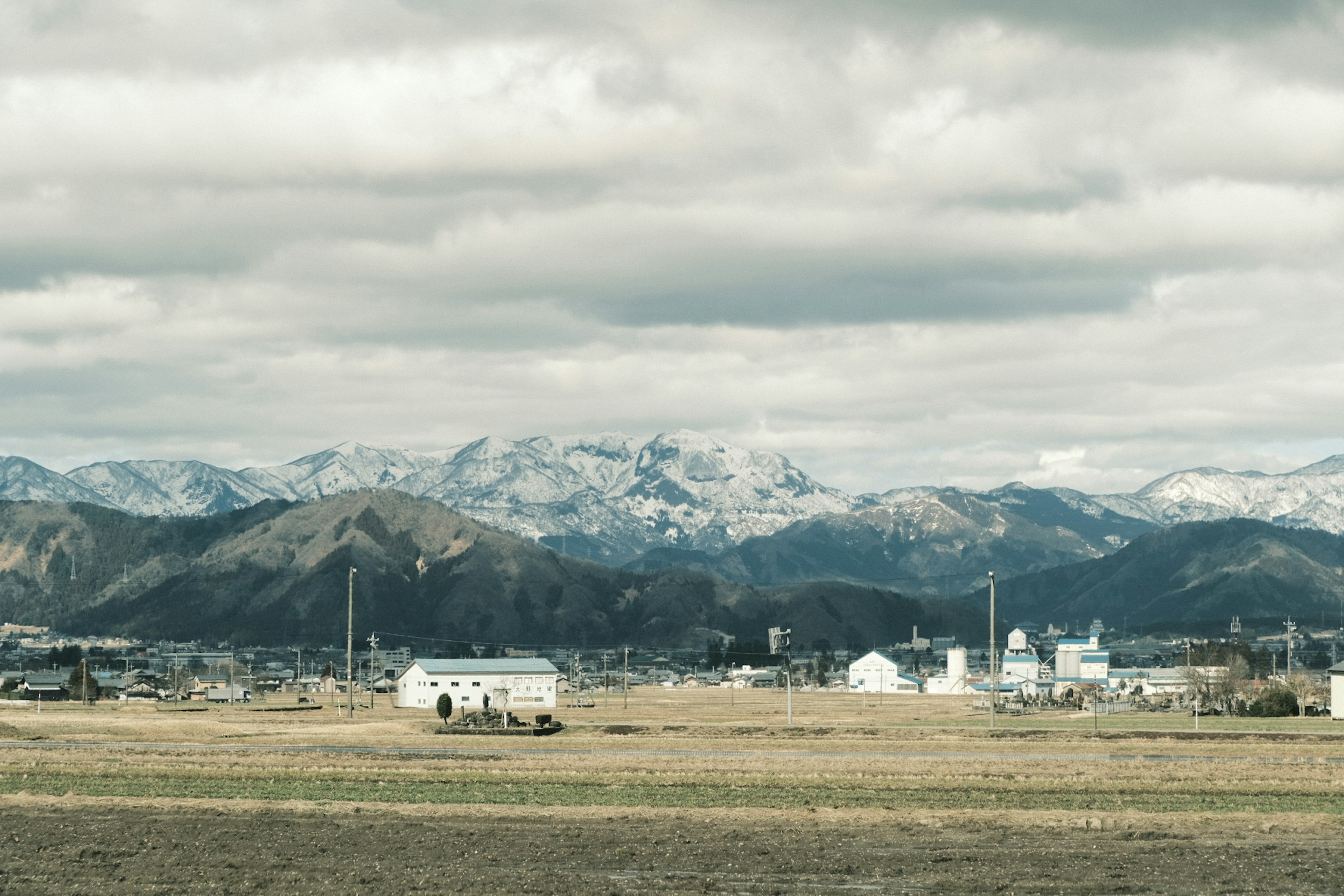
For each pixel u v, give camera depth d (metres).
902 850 108.38
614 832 115.69
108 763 160.12
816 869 102.06
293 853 107.44
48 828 117.44
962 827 117.25
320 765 158.25
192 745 185.12
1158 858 105.88
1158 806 128.25
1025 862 104.38
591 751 176.00
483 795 134.88
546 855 106.50
